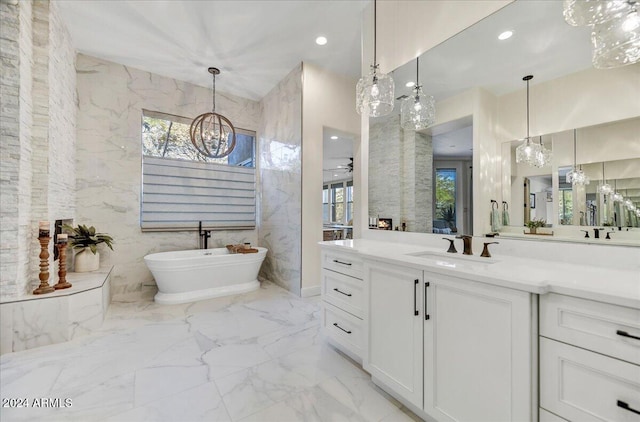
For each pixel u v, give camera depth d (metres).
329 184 10.45
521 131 1.63
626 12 1.09
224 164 4.39
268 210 4.36
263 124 4.55
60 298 2.25
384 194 2.44
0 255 2.10
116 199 3.48
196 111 4.10
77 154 3.24
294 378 1.78
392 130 2.37
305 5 2.56
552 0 1.52
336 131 3.89
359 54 3.37
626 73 1.27
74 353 2.07
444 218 2.00
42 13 2.37
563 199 1.46
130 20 2.74
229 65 3.59
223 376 1.79
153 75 3.75
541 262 1.45
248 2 2.51
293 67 3.66
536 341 1.02
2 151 2.08
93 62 3.35
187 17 2.70
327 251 2.22
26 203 2.27
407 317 1.47
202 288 3.46
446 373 1.29
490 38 1.76
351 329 1.95
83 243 3.04
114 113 3.48
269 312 2.97
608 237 1.31
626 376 0.84
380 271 1.65
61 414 1.44
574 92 1.43
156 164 3.81
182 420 1.41
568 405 0.95
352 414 1.47
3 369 1.85
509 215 1.67
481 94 1.81
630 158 1.25
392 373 1.56
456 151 1.94
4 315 2.06
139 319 2.75
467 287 1.21
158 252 3.77
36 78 2.34
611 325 0.87
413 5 2.20
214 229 4.26
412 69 2.21
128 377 1.77
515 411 1.05
